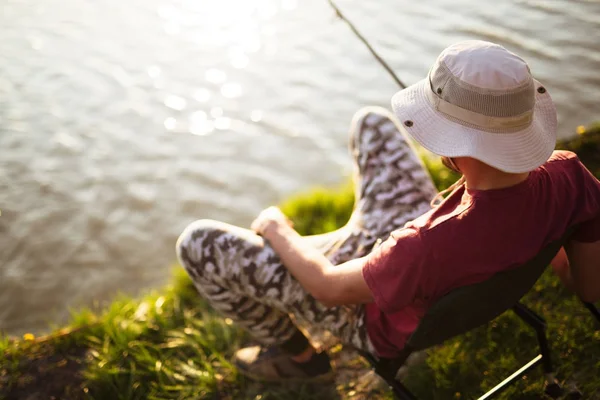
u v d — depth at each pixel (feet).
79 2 28.55
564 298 9.53
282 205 13.92
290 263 6.76
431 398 8.57
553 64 21.70
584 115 18.94
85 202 17.38
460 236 5.51
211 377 9.09
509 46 22.97
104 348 9.66
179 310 10.53
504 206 5.48
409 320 6.80
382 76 22.06
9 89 22.12
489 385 8.45
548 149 5.55
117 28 26.18
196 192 17.60
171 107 21.16
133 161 18.81
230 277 7.22
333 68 22.74
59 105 21.30
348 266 6.23
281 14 26.91
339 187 15.65
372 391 8.76
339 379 8.98
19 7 28.02
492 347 8.95
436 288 5.68
